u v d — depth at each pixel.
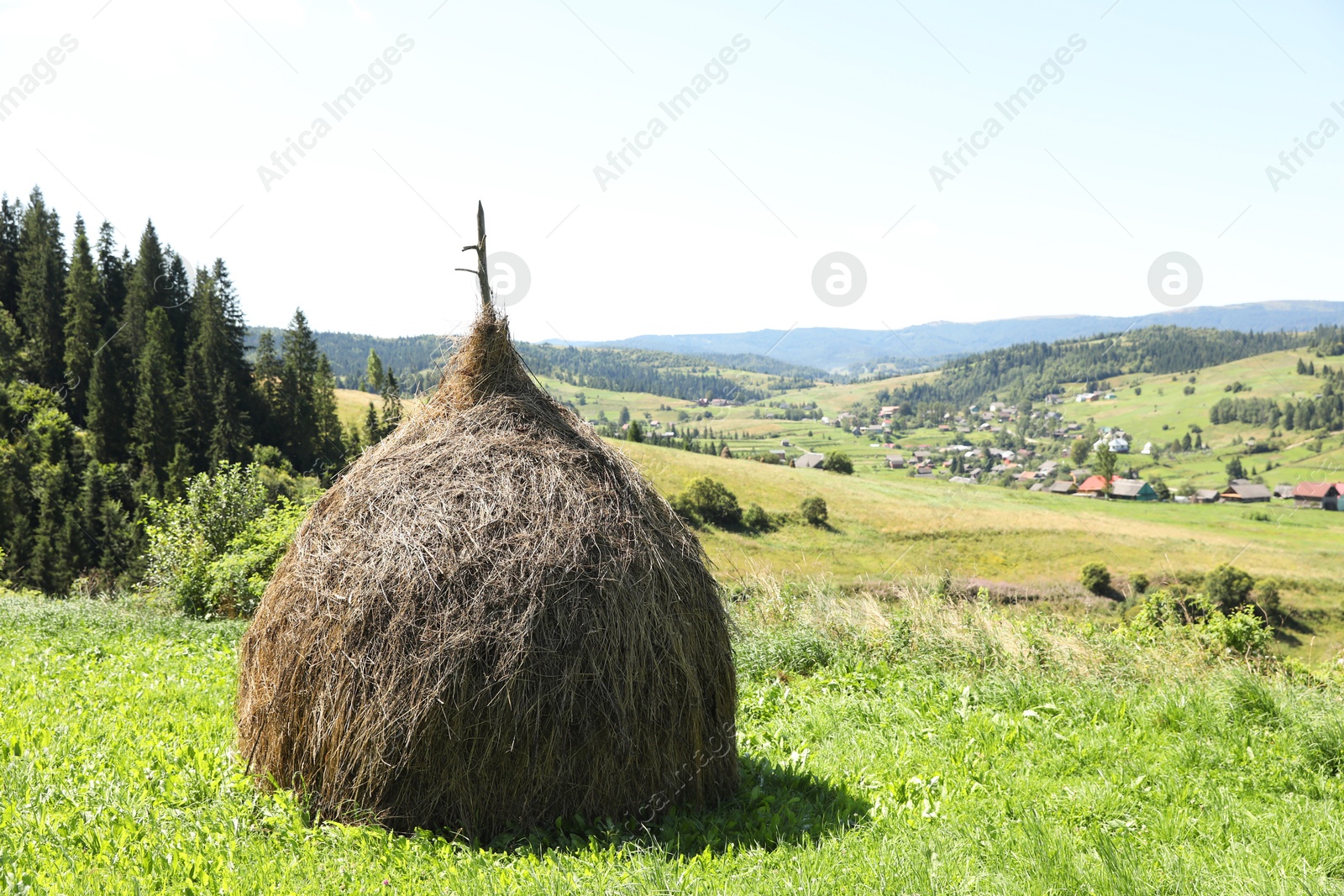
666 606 4.80
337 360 128.88
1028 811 4.89
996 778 5.68
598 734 4.51
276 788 4.78
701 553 5.32
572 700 4.45
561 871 3.99
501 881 3.85
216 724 6.46
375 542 4.68
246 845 4.21
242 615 15.44
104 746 5.68
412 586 4.47
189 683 8.08
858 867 4.15
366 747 4.42
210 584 15.73
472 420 5.19
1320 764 5.72
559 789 4.48
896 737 6.62
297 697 4.66
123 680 8.12
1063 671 8.30
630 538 4.80
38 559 56.97
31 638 10.41
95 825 4.29
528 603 4.44
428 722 4.34
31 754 5.30
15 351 84.12
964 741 6.42
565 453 5.06
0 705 6.62
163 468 69.31
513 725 4.36
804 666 9.13
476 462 4.93
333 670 4.53
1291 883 4.02
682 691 4.83
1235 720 6.49
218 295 84.69
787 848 4.48
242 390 79.38
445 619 4.41
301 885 3.83
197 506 18.34
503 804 4.42
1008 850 4.41
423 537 4.60
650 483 5.39
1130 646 8.91
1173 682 7.81
